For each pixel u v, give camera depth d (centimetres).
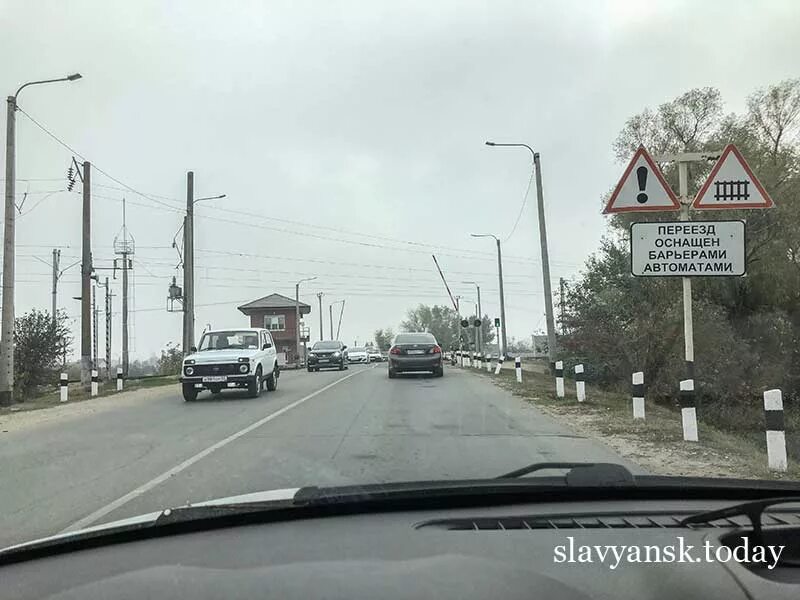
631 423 1220
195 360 1788
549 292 2609
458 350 4591
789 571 275
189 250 3275
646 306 2169
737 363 2084
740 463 865
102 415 1534
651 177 974
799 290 2284
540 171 2659
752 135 2344
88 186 2639
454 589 257
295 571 285
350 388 2052
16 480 789
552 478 423
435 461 849
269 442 1023
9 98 2030
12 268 2012
